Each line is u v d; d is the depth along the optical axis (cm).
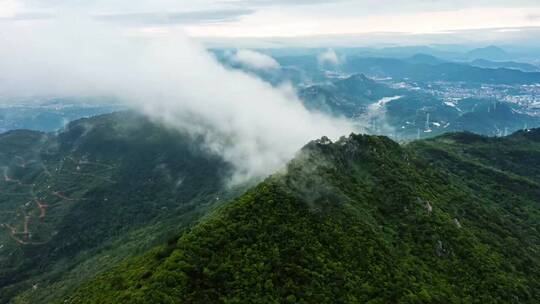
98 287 11981
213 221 11812
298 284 10606
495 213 19575
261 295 9962
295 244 11788
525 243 17200
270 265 10850
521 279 13688
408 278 11925
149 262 11431
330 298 10456
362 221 13662
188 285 9694
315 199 14012
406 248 13425
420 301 11150
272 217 12512
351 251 12181
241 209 12525
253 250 11175
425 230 14425
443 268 13050
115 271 12825
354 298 10662
